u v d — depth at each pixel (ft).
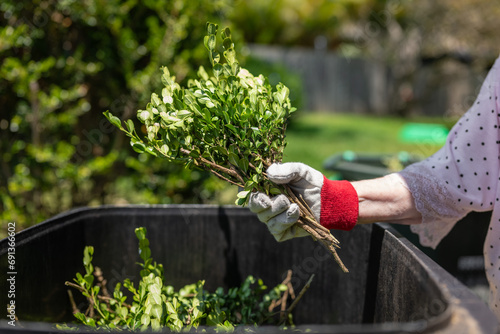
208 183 8.20
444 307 2.28
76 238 3.99
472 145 3.60
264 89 3.63
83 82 7.81
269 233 4.44
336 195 3.40
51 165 7.56
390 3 38.63
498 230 3.65
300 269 4.40
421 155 9.33
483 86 3.76
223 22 8.48
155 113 3.41
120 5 7.69
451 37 34.22
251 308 4.20
